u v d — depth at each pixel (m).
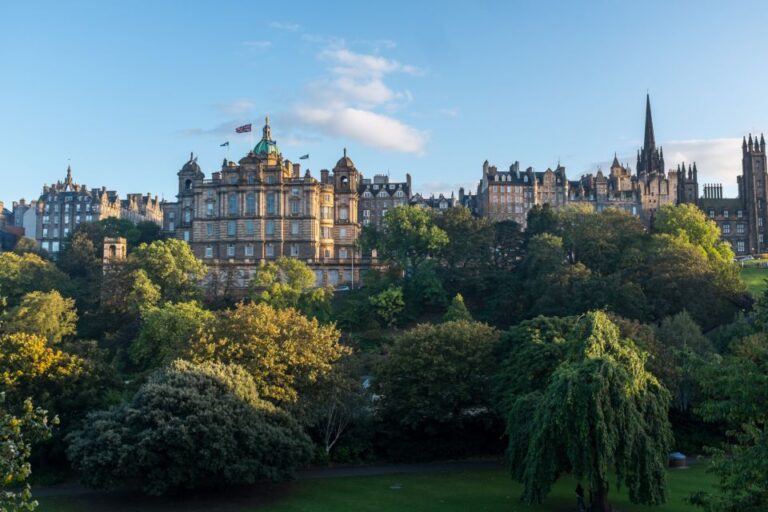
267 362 69.50
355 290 163.50
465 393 72.75
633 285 121.81
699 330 94.19
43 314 113.62
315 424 72.44
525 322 77.75
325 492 62.44
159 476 57.44
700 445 75.31
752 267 185.25
